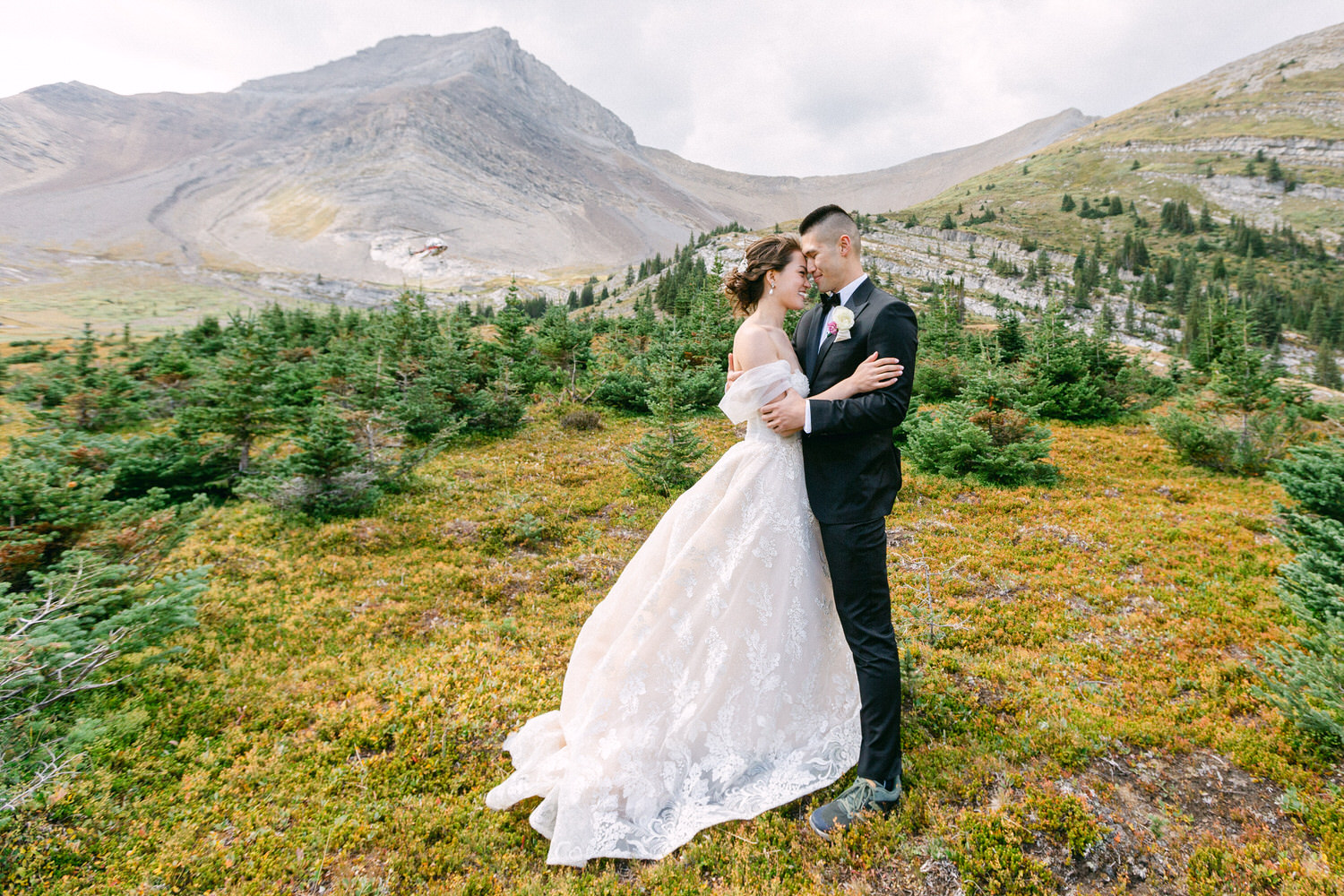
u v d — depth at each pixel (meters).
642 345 30.88
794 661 3.53
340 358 18.03
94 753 4.17
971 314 132.00
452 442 15.40
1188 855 3.12
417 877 3.15
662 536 3.82
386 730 4.45
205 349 25.66
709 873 3.06
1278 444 11.77
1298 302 152.00
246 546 8.70
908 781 3.60
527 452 14.66
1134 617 6.11
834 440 3.38
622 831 3.20
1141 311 165.12
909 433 13.36
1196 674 5.00
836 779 3.50
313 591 7.35
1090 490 10.99
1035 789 3.48
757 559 3.48
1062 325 18.45
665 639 3.46
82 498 5.95
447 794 3.73
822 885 2.92
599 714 3.40
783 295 3.56
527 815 3.54
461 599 7.20
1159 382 21.67
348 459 10.12
